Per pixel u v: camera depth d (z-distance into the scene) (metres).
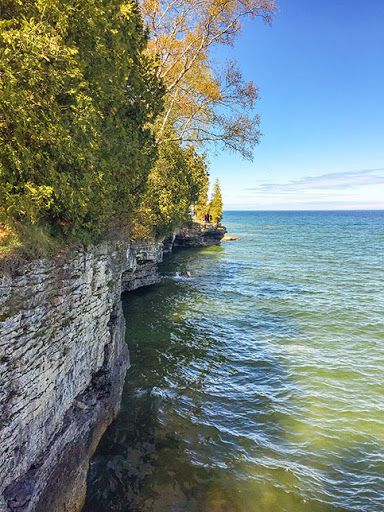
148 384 12.95
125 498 7.97
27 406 6.16
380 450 9.81
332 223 172.38
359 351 16.48
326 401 12.20
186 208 37.88
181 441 9.95
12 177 6.07
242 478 8.69
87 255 8.95
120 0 7.99
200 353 16.03
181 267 40.78
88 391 9.38
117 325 11.91
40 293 6.57
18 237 6.22
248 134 18.59
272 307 24.09
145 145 12.02
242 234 103.25
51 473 6.88
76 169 7.38
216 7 16.20
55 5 6.02
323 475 8.90
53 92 5.95
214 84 18.41
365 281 33.59
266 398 12.35
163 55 18.17
